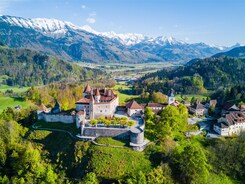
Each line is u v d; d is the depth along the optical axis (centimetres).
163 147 12625
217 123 15725
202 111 19150
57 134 14200
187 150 11531
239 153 13050
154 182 10444
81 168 11850
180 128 14850
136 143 12519
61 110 17900
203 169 11069
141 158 11900
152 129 13850
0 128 14312
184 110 15900
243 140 13538
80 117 14100
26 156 12131
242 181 12262
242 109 18888
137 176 10631
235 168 12662
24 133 15050
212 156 12975
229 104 19462
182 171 11431
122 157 11856
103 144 12569
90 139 12988
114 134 13075
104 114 15600
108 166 11512
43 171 11519
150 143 12875
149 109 15088
